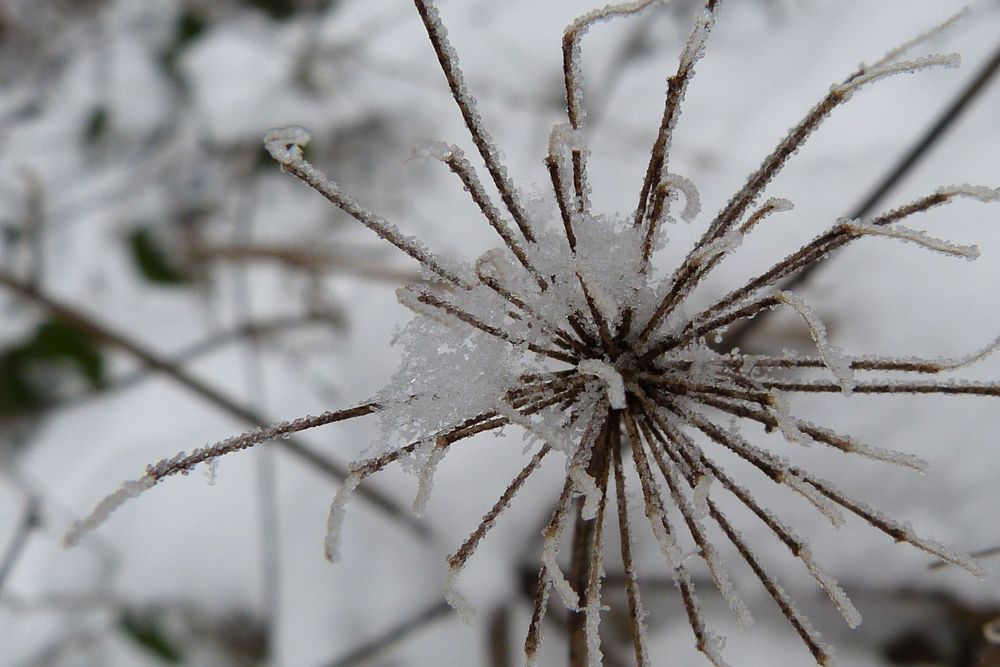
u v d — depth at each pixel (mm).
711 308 259
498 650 327
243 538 394
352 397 388
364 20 500
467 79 461
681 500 255
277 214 482
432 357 257
